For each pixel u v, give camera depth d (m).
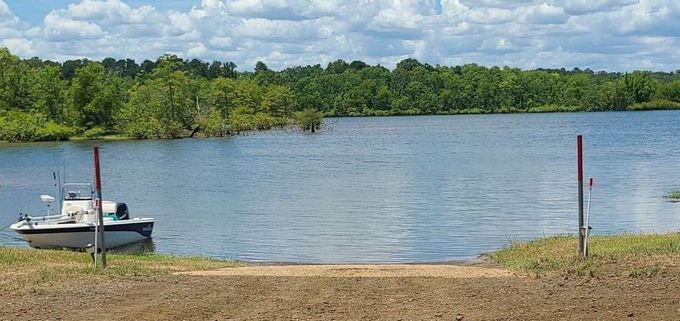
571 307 11.26
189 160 73.62
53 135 116.81
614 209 34.72
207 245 28.00
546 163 61.12
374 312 11.45
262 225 32.72
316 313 11.48
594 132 107.69
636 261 15.23
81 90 123.94
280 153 81.06
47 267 17.36
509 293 12.53
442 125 149.00
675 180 46.28
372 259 24.30
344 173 56.91
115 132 124.19
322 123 152.25
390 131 128.62
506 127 132.00
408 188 46.03
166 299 12.67
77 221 28.14
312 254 25.61
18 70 130.25
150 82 135.38
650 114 180.00
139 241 28.95
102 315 11.54
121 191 48.06
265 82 192.00
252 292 13.30
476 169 57.56
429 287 13.56
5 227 33.59
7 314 11.66
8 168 67.31
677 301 11.36
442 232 29.72
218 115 131.00
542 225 30.83
